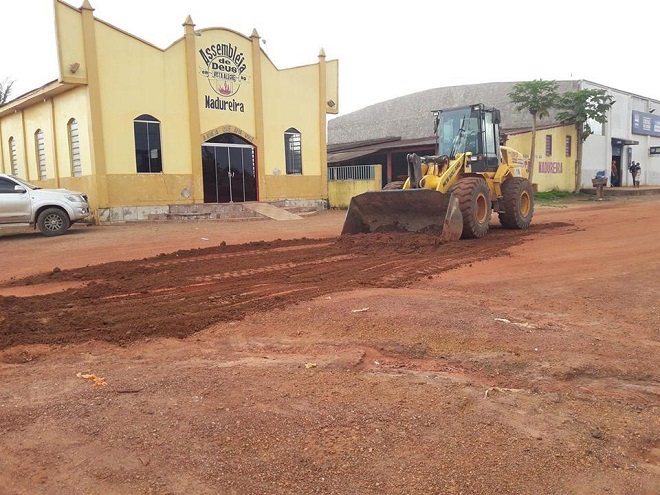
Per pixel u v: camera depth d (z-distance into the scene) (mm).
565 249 10336
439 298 6590
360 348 5160
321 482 3010
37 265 10094
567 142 33469
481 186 11898
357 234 12156
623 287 7133
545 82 29328
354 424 3619
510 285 7387
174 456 3236
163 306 6598
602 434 3570
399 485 2984
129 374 4496
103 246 12648
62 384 4309
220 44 21453
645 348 4961
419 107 41562
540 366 4625
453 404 3938
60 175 21234
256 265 9305
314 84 24781
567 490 2975
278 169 23688
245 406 3869
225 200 22266
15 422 3660
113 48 18922
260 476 3057
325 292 7109
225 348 5238
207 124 21359
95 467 3143
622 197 31500
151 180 19984
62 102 20375
